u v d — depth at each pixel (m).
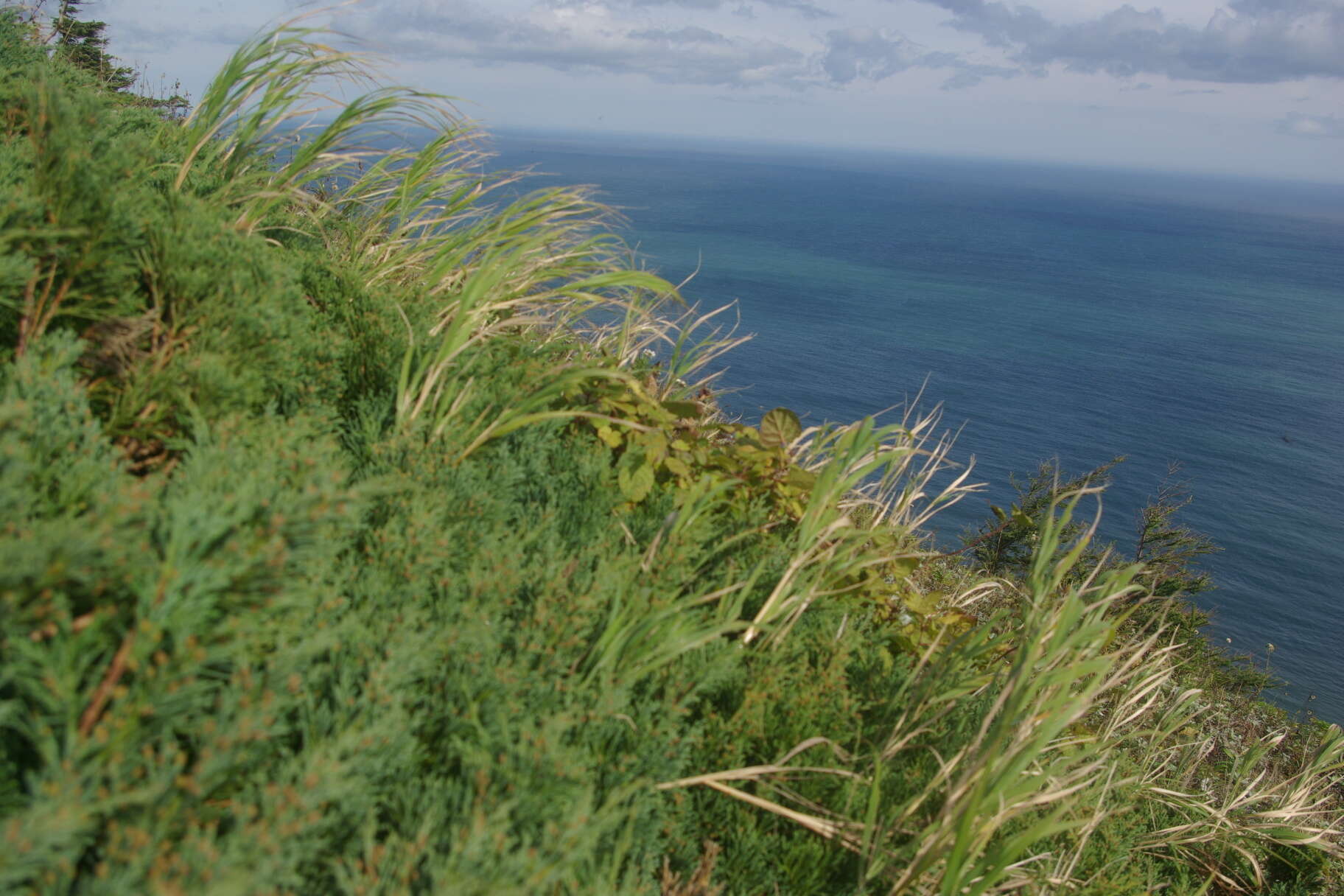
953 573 5.61
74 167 2.11
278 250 3.38
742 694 2.47
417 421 2.59
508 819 1.52
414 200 4.36
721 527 3.21
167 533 1.32
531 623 2.09
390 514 2.18
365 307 3.14
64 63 4.70
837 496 2.96
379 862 1.32
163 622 1.22
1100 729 3.98
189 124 3.79
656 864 1.92
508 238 3.76
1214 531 95.75
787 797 2.31
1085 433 123.31
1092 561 6.57
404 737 1.51
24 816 0.97
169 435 2.00
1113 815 3.38
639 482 3.06
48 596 1.17
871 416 2.89
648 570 2.55
